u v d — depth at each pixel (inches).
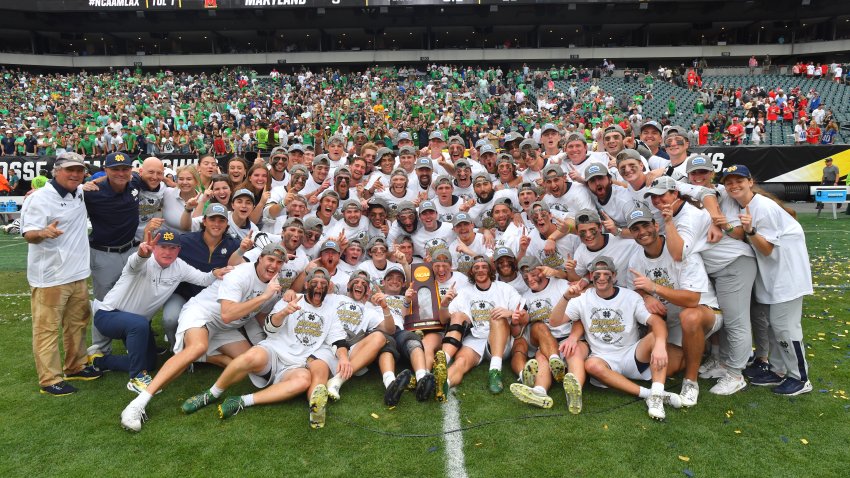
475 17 1636.3
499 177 288.2
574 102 1230.3
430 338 202.2
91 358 197.5
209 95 1316.4
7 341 233.3
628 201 215.0
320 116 1051.9
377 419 161.3
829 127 847.1
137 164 727.1
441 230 243.3
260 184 240.4
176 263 192.7
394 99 1245.7
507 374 195.6
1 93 1350.9
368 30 1737.2
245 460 140.3
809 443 143.4
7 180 682.2
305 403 172.4
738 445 143.3
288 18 1641.2
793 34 1621.6
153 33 1715.1
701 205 180.7
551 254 224.1
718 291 176.4
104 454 144.1
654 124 260.5
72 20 1617.9
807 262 171.2
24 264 408.8
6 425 159.9
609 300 179.9
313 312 183.2
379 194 277.6
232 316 173.6
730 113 1021.2
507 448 144.1
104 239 207.2
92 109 1152.2
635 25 1695.4
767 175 668.1
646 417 159.2
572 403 161.9
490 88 1331.2
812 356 199.5
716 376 185.5
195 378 193.9
